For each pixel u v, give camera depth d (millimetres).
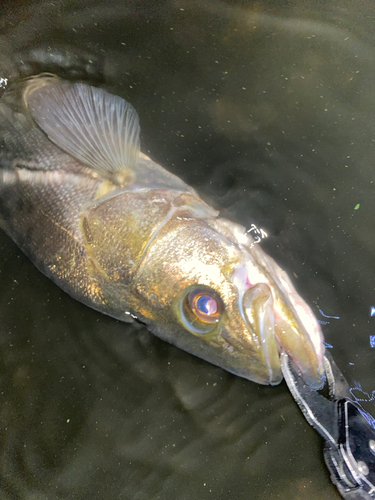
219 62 322
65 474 275
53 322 293
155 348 285
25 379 287
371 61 322
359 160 304
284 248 290
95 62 325
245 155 305
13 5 337
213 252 240
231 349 236
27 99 287
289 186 300
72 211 261
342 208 296
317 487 262
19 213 275
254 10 331
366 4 333
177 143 307
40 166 271
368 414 267
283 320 237
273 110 312
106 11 334
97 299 263
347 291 286
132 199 255
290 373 242
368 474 244
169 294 241
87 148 268
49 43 329
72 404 284
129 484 271
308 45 326
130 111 295
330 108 312
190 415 279
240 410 279
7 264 296
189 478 270
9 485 271
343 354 278
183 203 255
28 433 280
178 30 330
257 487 267
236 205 297
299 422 274
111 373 286
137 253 245
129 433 279
